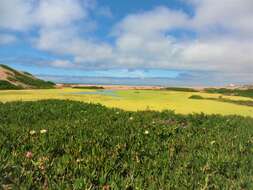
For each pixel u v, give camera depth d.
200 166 5.55
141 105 22.09
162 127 8.98
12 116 11.81
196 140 7.76
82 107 15.03
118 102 24.48
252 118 13.96
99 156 5.50
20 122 10.69
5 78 68.00
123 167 5.10
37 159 5.04
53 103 16.28
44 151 5.61
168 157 5.97
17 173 4.32
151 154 6.18
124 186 4.31
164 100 28.25
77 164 4.95
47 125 9.37
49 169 4.70
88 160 5.13
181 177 4.88
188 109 20.50
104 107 15.72
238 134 9.09
